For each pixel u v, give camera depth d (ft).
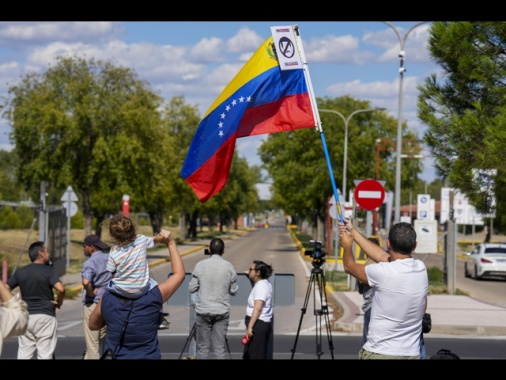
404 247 20.81
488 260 114.21
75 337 53.11
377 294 20.68
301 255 171.32
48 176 139.44
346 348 48.29
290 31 28.58
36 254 33.71
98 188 145.69
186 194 219.00
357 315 63.87
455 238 85.20
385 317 20.53
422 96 44.83
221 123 29.37
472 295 87.81
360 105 180.65
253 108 29.68
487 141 40.73
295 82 29.63
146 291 19.90
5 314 19.27
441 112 43.70
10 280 33.17
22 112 138.21
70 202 106.93
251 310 36.04
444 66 45.52
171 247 20.62
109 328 19.86
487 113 43.29
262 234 389.19
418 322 20.68
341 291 86.89
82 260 139.95
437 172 44.09
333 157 177.17
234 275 36.81
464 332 57.21
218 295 36.27
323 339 52.65
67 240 110.01
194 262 145.79
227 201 287.28
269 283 36.06
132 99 142.31
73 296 81.25
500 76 43.39
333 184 25.23
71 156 140.36
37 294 33.17
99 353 36.83
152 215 217.15
